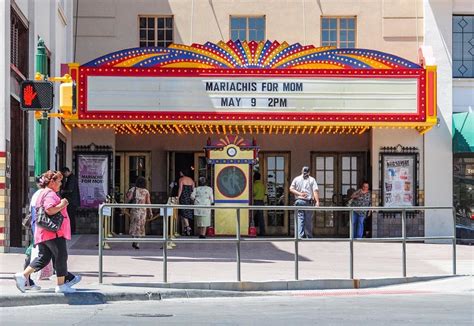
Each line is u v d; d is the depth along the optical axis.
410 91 24.16
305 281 14.94
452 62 26.48
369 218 26.20
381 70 24.08
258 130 25.83
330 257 19.50
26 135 19.67
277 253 20.12
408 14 26.97
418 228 25.98
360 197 25.33
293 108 23.97
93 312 11.58
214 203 24.70
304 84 24.00
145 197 20.55
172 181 27.69
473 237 25.92
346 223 27.59
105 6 26.95
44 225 12.26
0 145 17.55
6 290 12.62
